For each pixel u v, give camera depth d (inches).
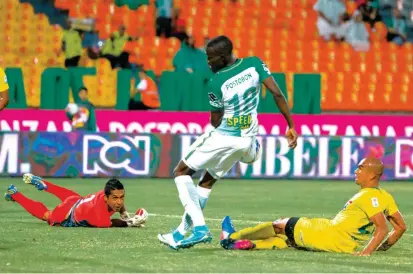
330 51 2488.9
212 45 863.7
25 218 1205.7
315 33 2503.7
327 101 2391.7
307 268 773.9
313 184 1932.8
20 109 1973.4
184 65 2298.2
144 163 1972.2
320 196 1683.1
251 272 746.8
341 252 871.7
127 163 1962.4
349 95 2416.3
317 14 2522.1
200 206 892.6
